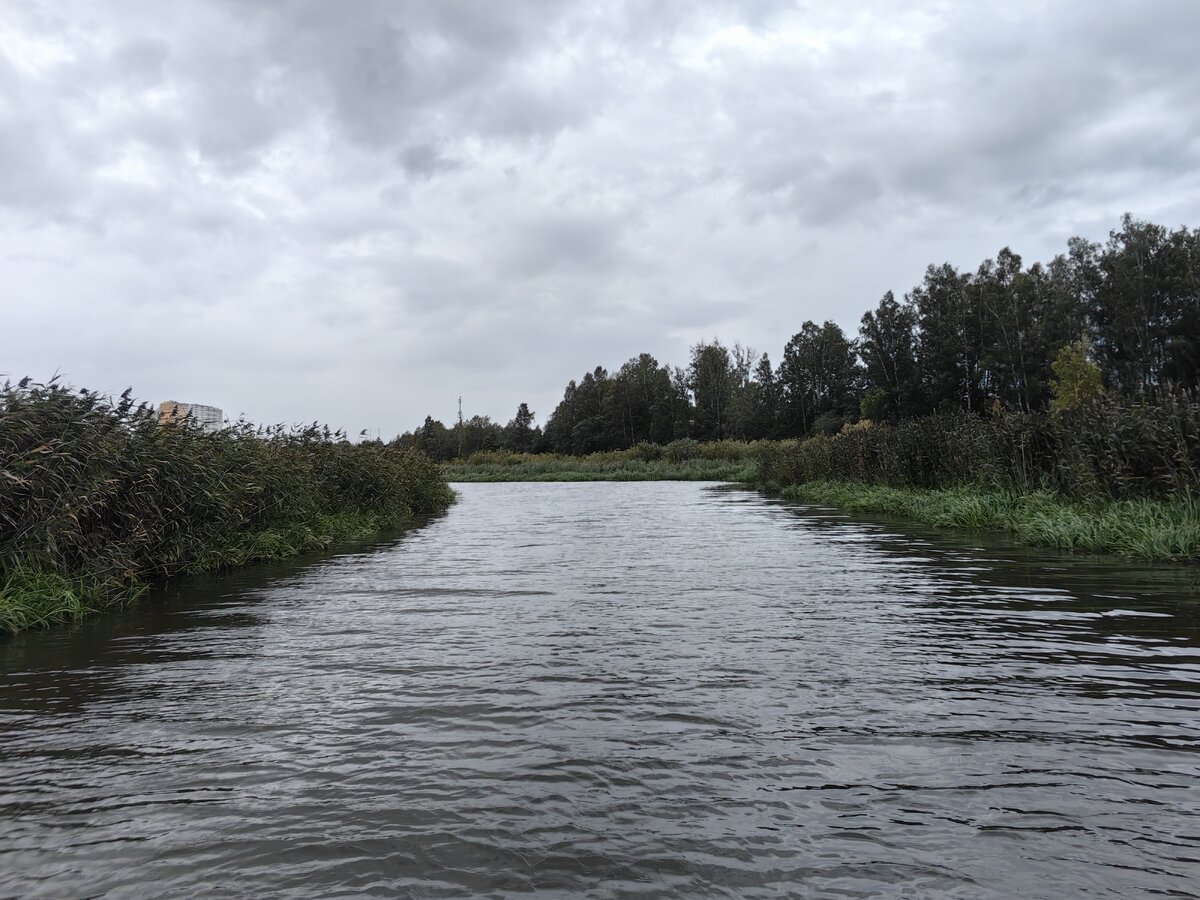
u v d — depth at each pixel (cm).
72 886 229
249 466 1123
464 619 619
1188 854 242
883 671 450
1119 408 1112
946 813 271
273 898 223
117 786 302
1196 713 373
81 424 761
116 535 795
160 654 513
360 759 327
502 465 6644
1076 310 5731
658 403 8825
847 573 835
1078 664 461
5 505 654
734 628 570
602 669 461
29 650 527
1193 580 738
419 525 1666
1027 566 848
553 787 296
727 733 352
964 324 5881
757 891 224
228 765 322
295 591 771
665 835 258
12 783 305
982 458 1455
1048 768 309
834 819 268
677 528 1458
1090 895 220
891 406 6225
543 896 223
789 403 7762
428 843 255
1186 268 5188
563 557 1038
